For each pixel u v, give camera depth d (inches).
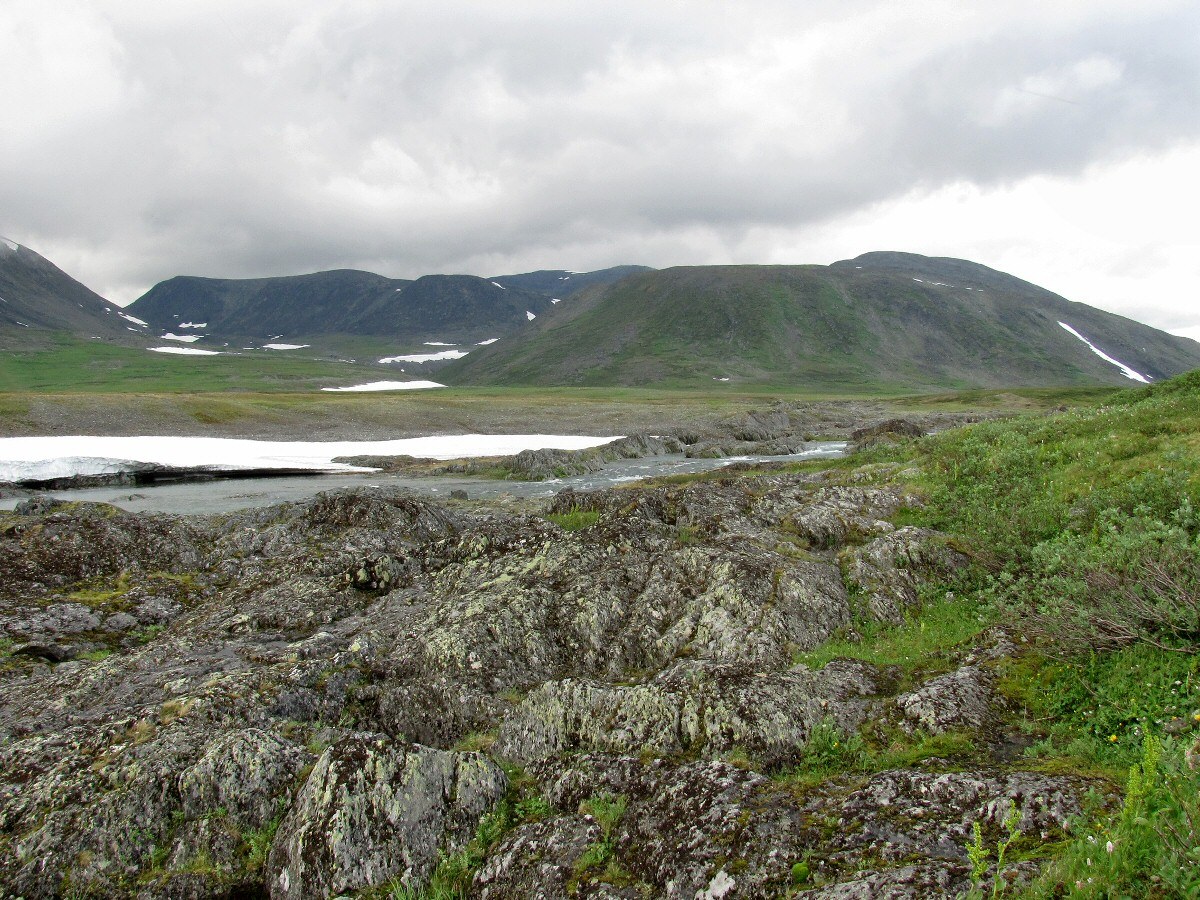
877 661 604.7
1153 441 896.9
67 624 879.7
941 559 762.2
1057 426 1160.8
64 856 459.8
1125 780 357.1
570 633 717.3
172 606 961.5
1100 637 484.4
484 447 3996.1
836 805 387.9
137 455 3302.2
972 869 291.4
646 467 3107.8
